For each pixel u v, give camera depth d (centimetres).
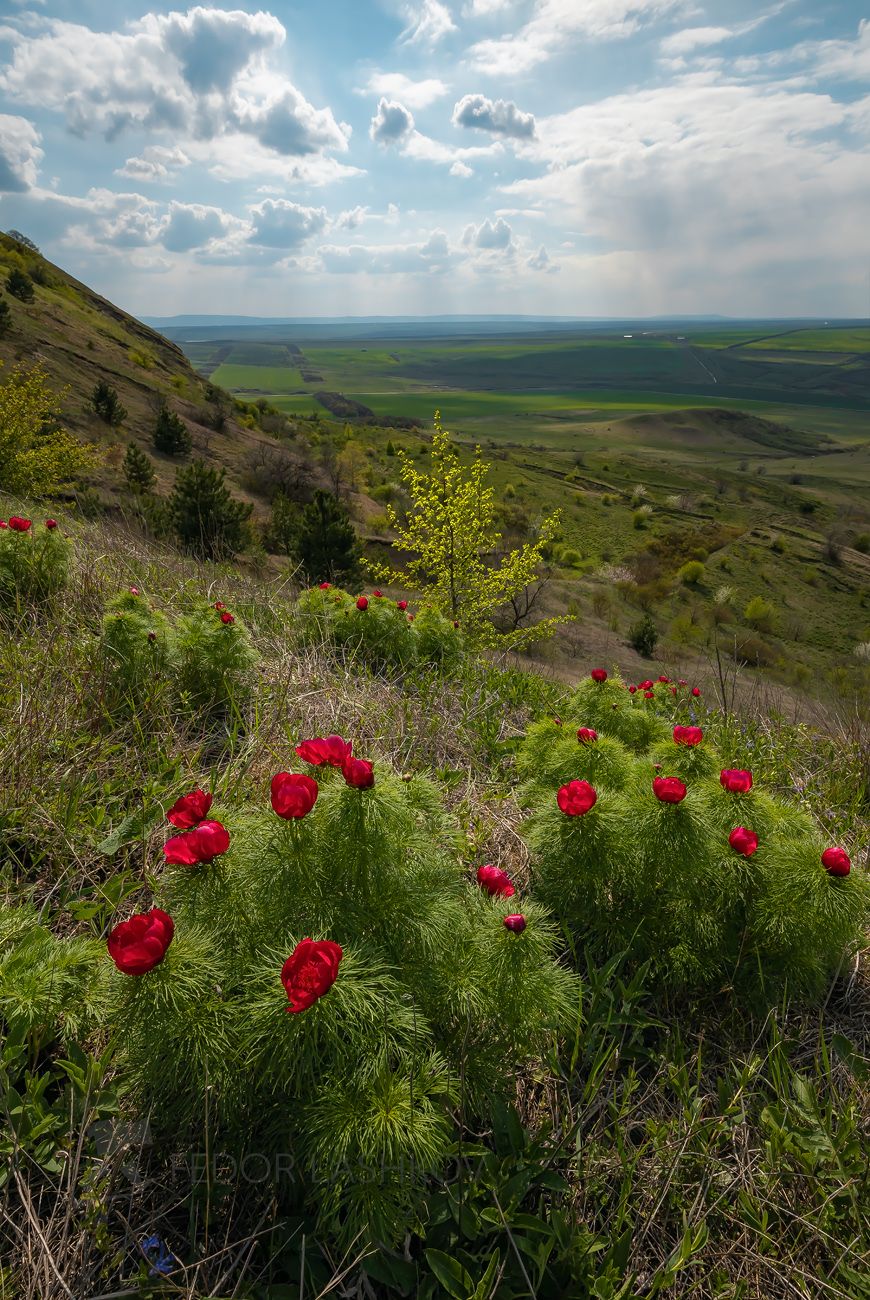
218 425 4962
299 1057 145
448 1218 155
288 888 171
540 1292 150
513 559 1684
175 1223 156
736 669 591
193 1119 158
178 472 1959
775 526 7275
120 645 361
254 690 391
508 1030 176
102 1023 165
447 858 222
